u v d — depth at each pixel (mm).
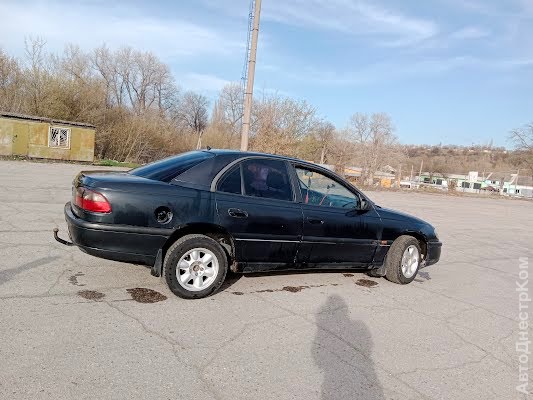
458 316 4945
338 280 5816
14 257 5246
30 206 9102
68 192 11953
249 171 4863
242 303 4523
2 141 25016
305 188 5230
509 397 3236
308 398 2904
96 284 4582
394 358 3668
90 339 3361
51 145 26688
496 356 3951
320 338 3881
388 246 5879
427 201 25125
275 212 4820
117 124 35406
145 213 4168
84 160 28031
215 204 4480
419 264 6270
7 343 3154
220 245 4555
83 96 32969
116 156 35438
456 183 47875
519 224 17641
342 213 5418
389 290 5660
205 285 4496
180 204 4312
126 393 2717
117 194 4098
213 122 45219
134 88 56125
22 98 31578
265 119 22781
